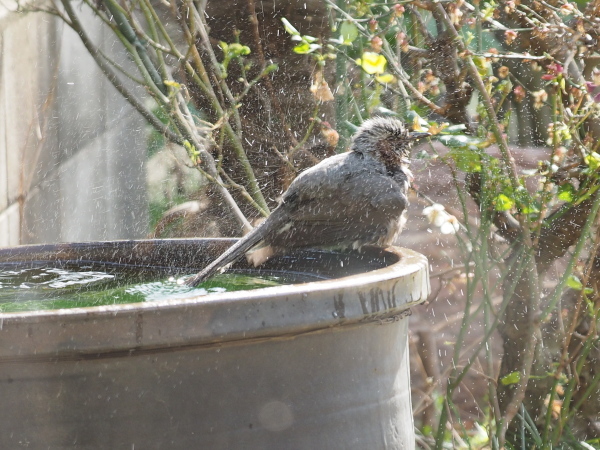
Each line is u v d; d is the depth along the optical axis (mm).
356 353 4906
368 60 8164
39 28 11648
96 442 4324
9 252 7691
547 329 9094
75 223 12945
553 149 7719
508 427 9070
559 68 7527
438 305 12977
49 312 4199
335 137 8906
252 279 7230
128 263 7684
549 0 8359
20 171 10867
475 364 10570
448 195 13227
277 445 4621
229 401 4484
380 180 8453
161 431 4375
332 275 7242
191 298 4328
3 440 4344
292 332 4531
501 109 10680
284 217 7875
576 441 8531
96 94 13812
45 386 4285
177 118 9664
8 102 10453
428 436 9445
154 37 9734
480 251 8258
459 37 7832
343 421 4859
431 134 8242
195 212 10531
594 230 8578
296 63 10219
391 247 6922
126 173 14203
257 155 10336
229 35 10234
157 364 4328
